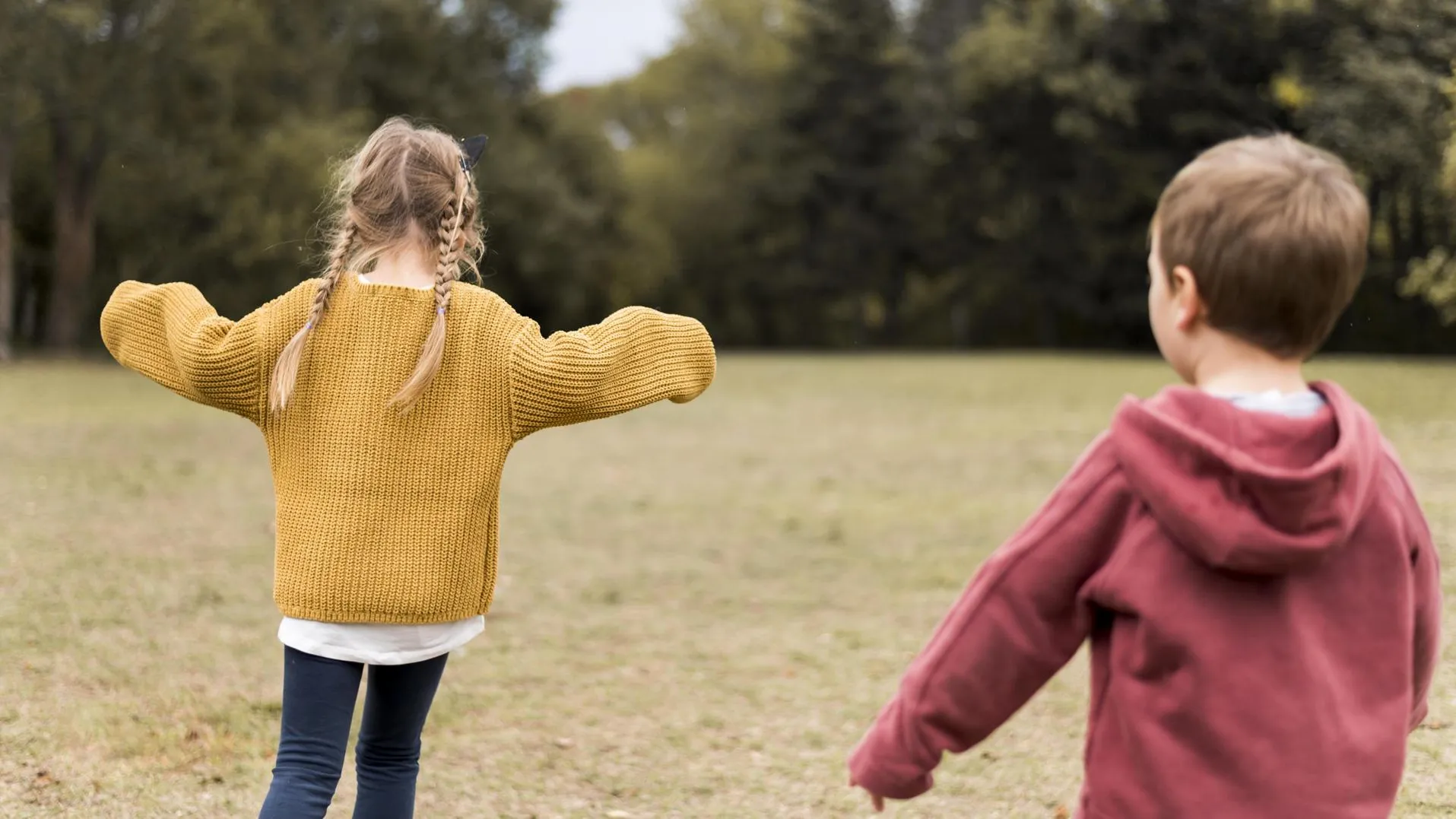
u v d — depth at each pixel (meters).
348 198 2.25
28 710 3.79
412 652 2.14
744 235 41.62
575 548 6.83
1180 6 31.58
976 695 1.51
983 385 19.31
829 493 8.83
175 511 7.39
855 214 39.94
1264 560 1.34
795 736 3.79
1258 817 1.37
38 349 26.50
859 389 18.70
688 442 12.01
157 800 3.16
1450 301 15.45
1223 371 1.46
